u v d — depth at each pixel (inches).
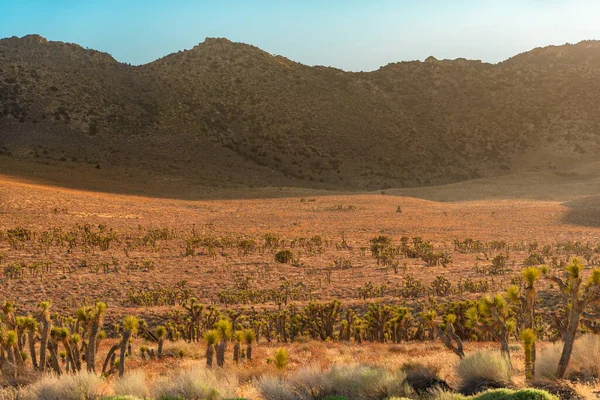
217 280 2092.8
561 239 3196.4
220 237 3112.7
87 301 1721.2
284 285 1950.1
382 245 2578.7
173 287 1956.2
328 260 2546.8
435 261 2415.1
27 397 460.8
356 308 1617.9
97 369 695.7
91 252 2586.1
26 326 601.9
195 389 451.5
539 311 1387.8
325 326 1225.4
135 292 1856.5
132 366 745.0
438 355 673.0
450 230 3646.7
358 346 968.9
